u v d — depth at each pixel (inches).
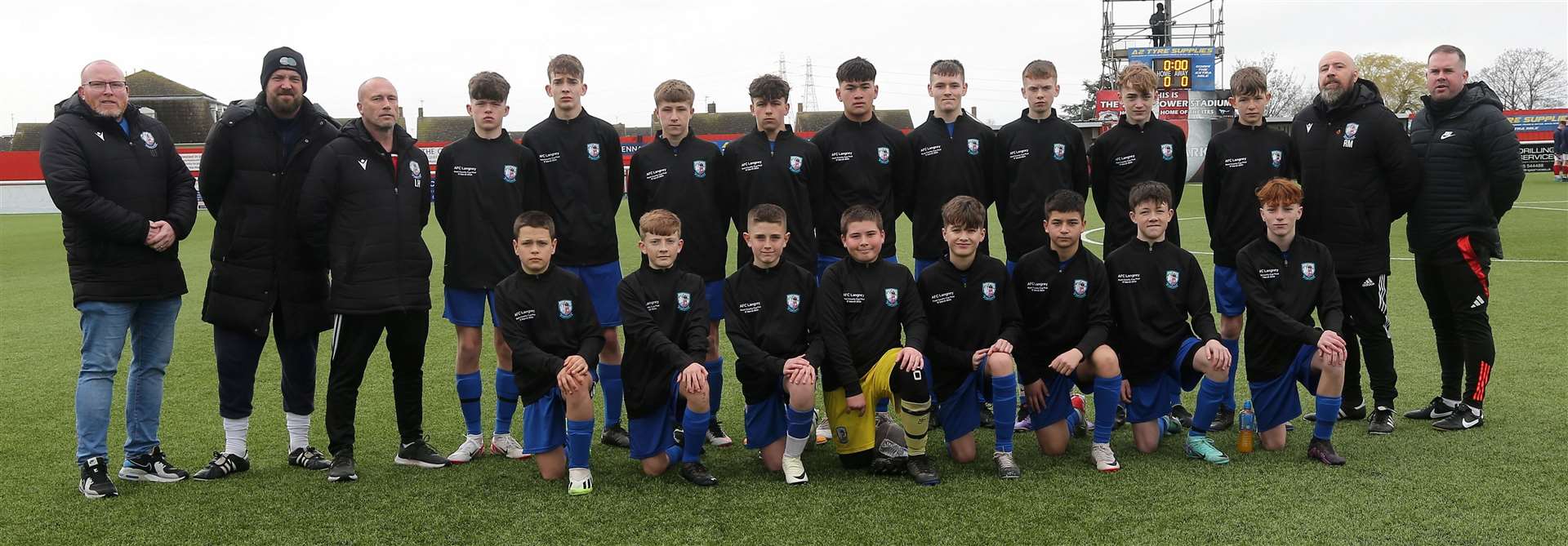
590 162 199.8
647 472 168.4
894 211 219.3
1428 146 192.4
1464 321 187.5
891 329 169.9
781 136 206.7
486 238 186.5
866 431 167.0
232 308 168.1
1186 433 192.1
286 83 165.3
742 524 141.3
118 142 160.1
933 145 216.5
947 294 173.6
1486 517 137.1
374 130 169.2
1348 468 161.5
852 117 211.2
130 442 167.3
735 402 225.9
